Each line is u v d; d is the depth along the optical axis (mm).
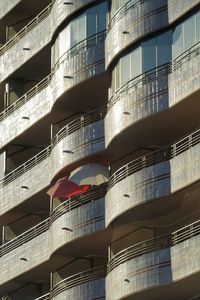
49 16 72125
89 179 65688
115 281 62656
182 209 62406
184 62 60969
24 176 72938
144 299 62375
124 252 64875
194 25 60969
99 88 67688
